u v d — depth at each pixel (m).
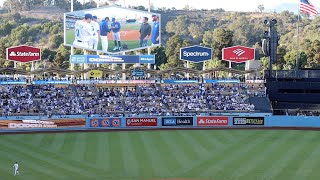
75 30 85.44
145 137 64.62
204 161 46.69
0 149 54.16
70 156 49.62
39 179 39.16
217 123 76.94
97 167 43.97
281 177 39.75
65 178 39.56
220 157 48.78
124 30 86.94
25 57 86.06
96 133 68.81
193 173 41.47
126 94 87.00
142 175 40.81
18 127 71.44
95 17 85.94
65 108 80.50
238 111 83.12
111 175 40.75
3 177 39.88
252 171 42.03
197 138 63.41
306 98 86.94
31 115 76.25
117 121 74.94
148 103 84.81
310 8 86.31
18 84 86.38
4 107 78.38
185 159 47.78
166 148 54.78
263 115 80.19
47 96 83.88
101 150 53.44
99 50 86.50
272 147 55.28
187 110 82.94
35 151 52.81
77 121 73.69
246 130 72.06
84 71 86.12
